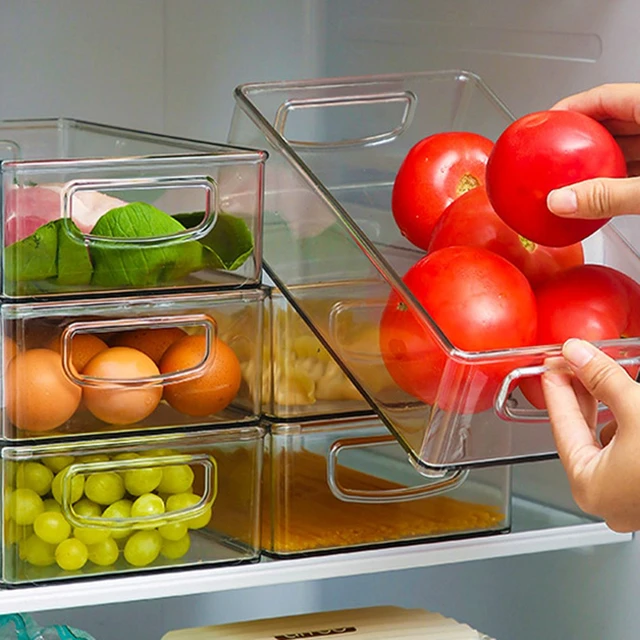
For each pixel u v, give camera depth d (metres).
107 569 0.88
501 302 0.67
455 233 0.76
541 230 0.69
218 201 0.84
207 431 0.89
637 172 0.82
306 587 1.45
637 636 1.00
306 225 0.81
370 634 0.97
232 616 1.45
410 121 1.02
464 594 1.24
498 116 0.99
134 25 1.26
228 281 0.87
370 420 0.94
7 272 0.81
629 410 0.66
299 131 1.05
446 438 0.69
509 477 0.98
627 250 0.84
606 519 0.71
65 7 1.23
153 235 0.82
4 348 0.82
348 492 0.94
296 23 1.27
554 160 0.67
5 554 0.85
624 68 0.94
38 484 0.85
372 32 1.21
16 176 0.79
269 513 0.93
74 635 1.03
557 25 1.01
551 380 0.69
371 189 0.98
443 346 0.64
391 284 0.69
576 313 0.71
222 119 1.29
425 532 0.96
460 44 1.12
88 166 0.80
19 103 1.23
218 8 1.27
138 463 0.87
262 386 0.92
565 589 1.09
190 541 0.90
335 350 0.79
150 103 1.28
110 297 0.83
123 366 0.84
